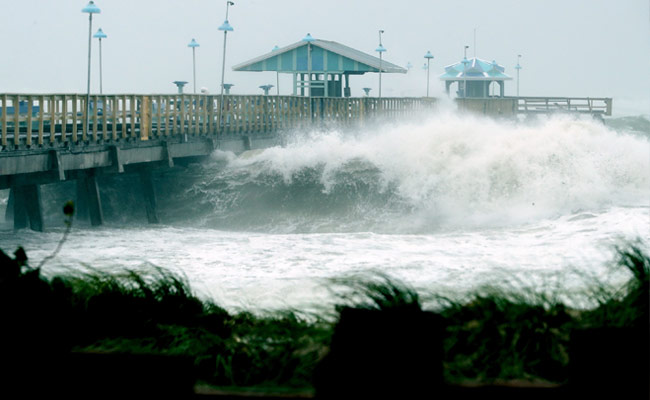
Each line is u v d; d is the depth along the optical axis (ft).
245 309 66.33
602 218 204.85
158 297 61.36
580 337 36.45
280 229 235.40
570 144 249.14
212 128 285.64
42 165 204.23
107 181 259.60
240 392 39.29
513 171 244.22
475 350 44.78
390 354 36.73
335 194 248.32
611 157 246.27
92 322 52.21
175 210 256.32
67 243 193.06
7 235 206.18
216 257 169.27
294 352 47.91
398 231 218.79
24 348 40.47
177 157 271.28
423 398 36.70
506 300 51.65
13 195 232.94
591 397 36.09
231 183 262.47
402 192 245.24
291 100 346.13
